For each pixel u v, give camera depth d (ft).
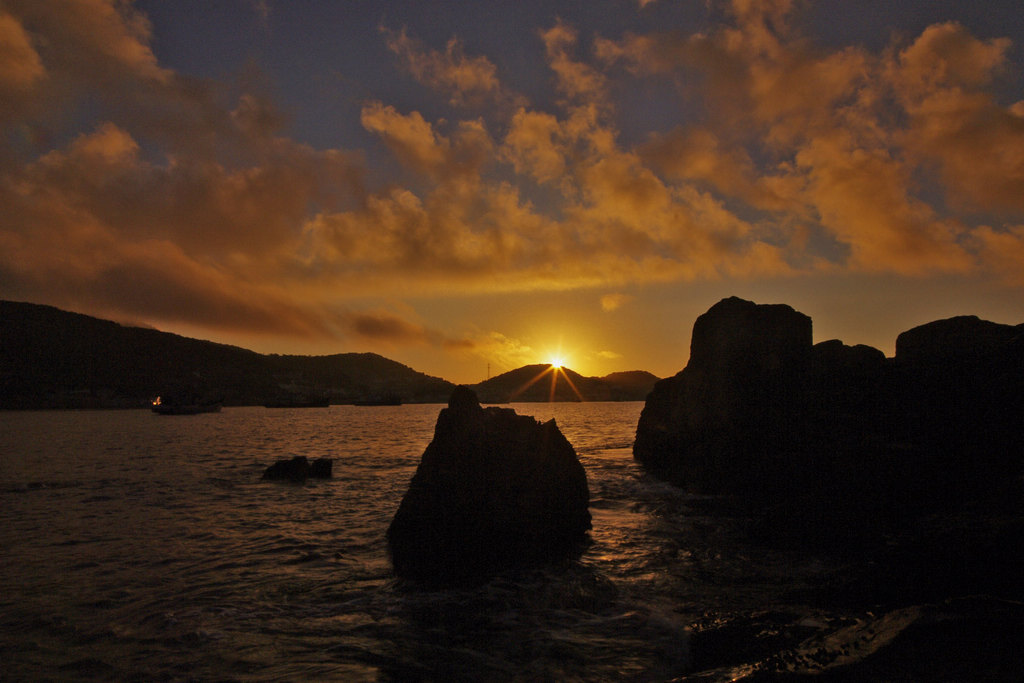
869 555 36.68
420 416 404.98
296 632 26.40
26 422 287.48
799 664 17.28
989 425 48.32
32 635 25.85
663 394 94.53
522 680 21.53
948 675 15.43
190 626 26.96
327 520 51.65
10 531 46.52
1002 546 25.57
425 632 26.40
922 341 66.59
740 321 69.15
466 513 39.45
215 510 56.24
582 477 48.14
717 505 58.59
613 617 28.02
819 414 62.03
